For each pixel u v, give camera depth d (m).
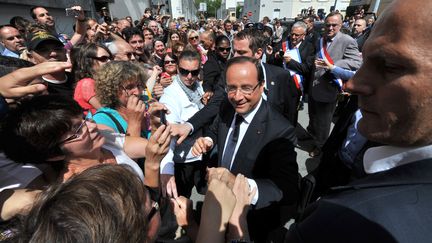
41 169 1.02
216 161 1.78
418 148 0.42
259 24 10.24
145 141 1.45
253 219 1.51
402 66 0.37
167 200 1.48
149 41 5.21
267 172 1.38
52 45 2.12
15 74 0.88
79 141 1.00
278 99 2.44
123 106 1.71
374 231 0.38
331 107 3.29
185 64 2.15
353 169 1.56
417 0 0.36
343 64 3.03
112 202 0.53
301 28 3.87
